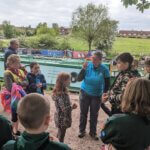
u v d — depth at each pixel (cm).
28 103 213
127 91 276
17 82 587
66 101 518
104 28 2970
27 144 206
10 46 798
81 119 643
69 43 3312
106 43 3011
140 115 264
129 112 269
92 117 636
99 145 611
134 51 3366
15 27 4750
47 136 211
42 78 650
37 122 208
